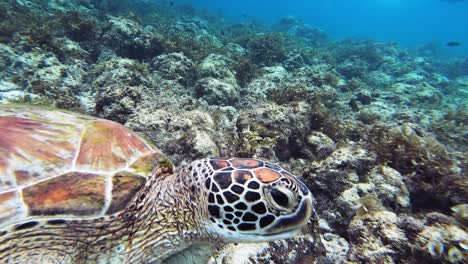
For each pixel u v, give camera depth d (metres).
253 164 0.35
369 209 0.60
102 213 0.33
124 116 0.83
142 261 0.36
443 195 0.71
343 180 0.70
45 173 0.33
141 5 3.82
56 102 0.99
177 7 5.16
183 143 0.70
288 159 0.87
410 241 0.50
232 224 0.33
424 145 0.83
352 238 0.56
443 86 2.87
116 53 1.61
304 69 1.90
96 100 0.90
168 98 1.06
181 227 0.37
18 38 1.34
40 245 0.31
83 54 1.51
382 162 0.81
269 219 0.32
